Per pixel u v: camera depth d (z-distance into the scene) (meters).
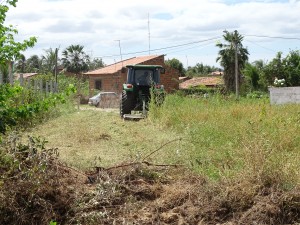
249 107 13.22
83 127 11.46
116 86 38.59
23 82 14.23
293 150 6.93
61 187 5.17
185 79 49.94
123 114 15.45
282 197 4.87
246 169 5.40
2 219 4.68
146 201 5.25
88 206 4.93
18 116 5.28
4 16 5.47
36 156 5.21
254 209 4.82
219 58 36.53
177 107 13.34
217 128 8.73
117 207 5.02
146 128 11.75
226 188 5.13
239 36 35.56
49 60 55.47
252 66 36.66
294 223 4.68
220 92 16.56
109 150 8.16
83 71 58.16
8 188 4.80
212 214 4.86
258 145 5.79
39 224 4.70
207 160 6.38
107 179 5.50
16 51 5.55
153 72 15.98
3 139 5.59
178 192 5.27
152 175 5.89
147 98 15.48
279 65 35.91
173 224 4.73
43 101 5.40
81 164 6.50
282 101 20.23
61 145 8.80
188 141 8.00
